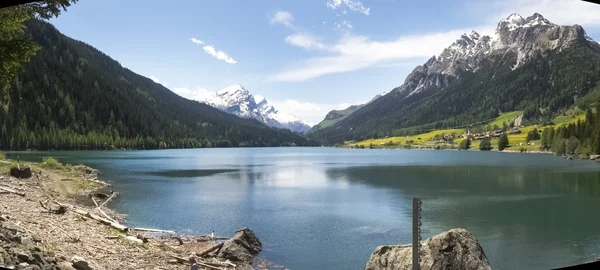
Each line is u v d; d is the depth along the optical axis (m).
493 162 115.31
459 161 124.19
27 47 13.66
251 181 69.62
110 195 48.44
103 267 15.95
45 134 176.50
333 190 57.62
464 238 17.47
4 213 22.34
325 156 182.00
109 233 23.47
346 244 28.55
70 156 138.38
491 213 39.84
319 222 35.72
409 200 48.16
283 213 39.69
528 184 62.75
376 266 18.61
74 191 47.22
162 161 125.06
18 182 41.94
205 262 21.91
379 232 32.16
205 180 70.38
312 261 24.77
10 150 163.75
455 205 44.47
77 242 19.05
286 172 89.19
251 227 33.47
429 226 34.34
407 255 17.81
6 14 12.98
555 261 24.88
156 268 17.92
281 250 26.91
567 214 39.22
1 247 12.26
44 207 28.16
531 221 36.16
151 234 30.05
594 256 25.83
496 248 27.77
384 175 81.25
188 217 37.09
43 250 14.77
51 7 13.60
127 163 111.06
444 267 16.80
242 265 23.36
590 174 75.75
